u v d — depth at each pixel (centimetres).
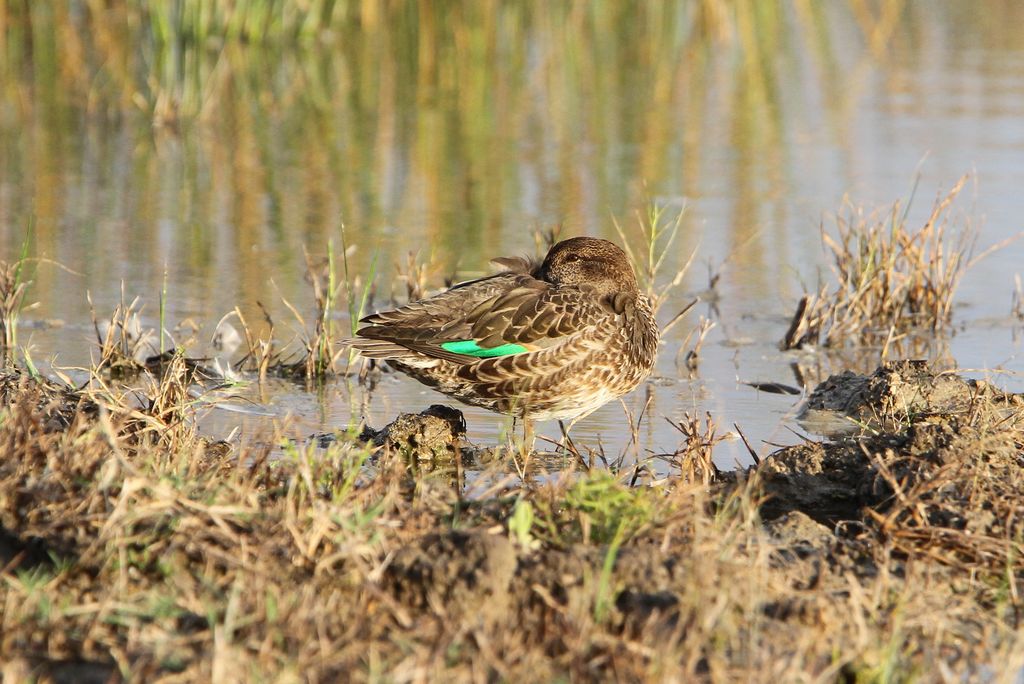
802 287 1544
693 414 1170
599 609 693
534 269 1178
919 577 797
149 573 731
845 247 1554
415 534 770
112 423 915
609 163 2208
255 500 777
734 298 1568
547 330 1056
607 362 1077
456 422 1087
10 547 764
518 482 978
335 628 669
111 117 2547
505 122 2541
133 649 652
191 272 1616
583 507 812
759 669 654
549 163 2214
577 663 652
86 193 2008
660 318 1494
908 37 3384
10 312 1306
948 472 906
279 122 2536
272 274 1617
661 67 3055
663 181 2078
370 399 1227
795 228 1811
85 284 1555
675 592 718
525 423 1089
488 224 1841
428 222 1856
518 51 3222
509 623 687
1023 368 1308
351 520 761
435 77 2948
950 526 869
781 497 972
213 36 3053
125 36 3045
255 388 1249
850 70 2994
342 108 2655
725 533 816
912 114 2528
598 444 1089
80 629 676
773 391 1247
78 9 3108
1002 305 1542
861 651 686
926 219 1808
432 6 3097
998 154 2180
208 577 717
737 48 3275
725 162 2198
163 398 1027
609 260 1147
